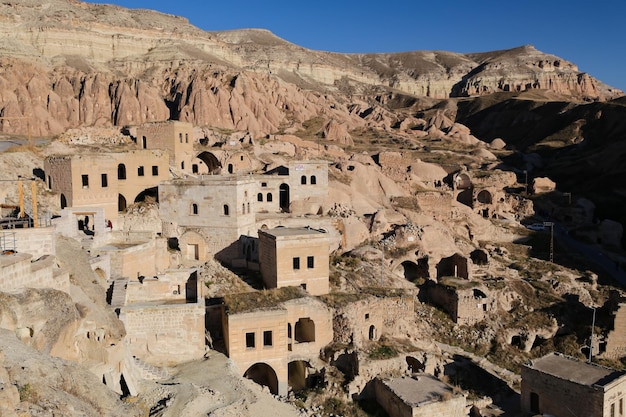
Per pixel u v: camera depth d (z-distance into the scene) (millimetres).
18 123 111375
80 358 31000
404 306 56531
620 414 44906
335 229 70125
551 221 105938
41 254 34469
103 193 61281
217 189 60469
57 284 31141
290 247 52469
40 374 22141
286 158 104562
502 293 66500
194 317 44125
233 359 44562
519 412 48375
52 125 115938
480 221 92438
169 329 43656
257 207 75438
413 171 107000
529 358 59938
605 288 75375
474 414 47781
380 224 75438
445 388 44688
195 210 61500
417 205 86500
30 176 64438
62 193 60000
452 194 97812
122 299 44781
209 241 61156
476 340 60438
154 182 67438
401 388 44281
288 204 77375
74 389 23656
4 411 18031
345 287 57375
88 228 59469
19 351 22812
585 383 44469
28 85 123000
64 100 127188
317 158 108688
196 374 40938
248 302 47281
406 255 70188
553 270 77500
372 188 87438
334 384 45875
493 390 52000
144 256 52812
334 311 50094
